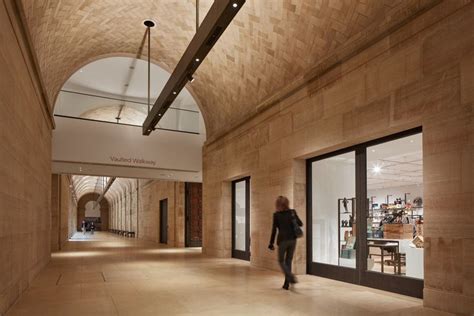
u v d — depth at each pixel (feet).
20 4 15.51
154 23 33.32
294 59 25.88
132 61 45.47
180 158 45.39
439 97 15.28
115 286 20.89
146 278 23.86
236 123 35.12
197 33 17.49
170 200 60.44
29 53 19.42
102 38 34.99
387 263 19.79
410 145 18.98
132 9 31.04
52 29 27.25
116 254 42.55
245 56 30.58
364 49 19.57
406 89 16.93
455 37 14.73
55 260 35.60
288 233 19.70
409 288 17.76
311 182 25.79
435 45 15.57
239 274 25.58
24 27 17.02
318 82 23.25
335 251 23.18
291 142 26.05
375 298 17.30
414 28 16.60
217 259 36.58
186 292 18.94
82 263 32.96
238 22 28.35
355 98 20.16
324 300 16.92
